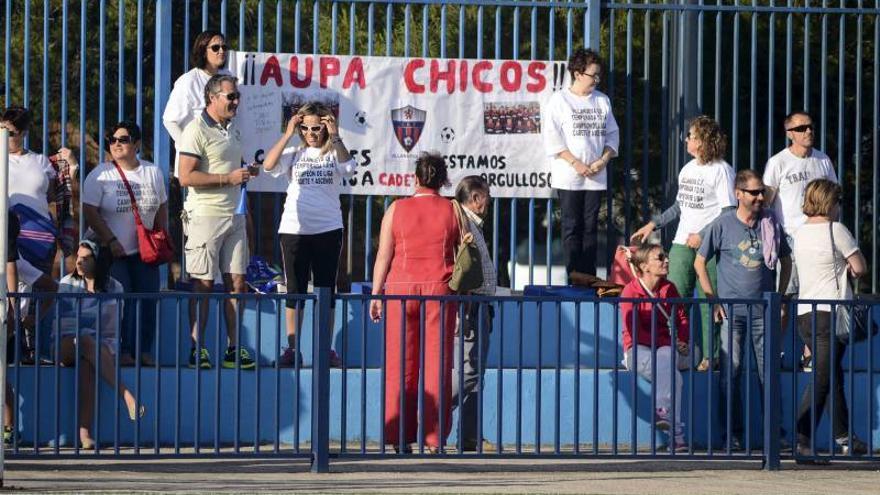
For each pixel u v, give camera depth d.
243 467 27.75
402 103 35.72
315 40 35.41
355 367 32.50
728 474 27.83
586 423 32.16
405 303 26.86
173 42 47.03
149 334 32.00
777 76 46.34
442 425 26.89
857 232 36.00
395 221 29.27
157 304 26.42
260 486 24.81
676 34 36.31
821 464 29.39
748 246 31.00
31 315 30.67
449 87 35.88
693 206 33.47
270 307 32.47
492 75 36.00
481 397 26.91
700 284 31.70
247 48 47.16
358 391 31.59
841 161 36.19
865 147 46.97
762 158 46.19
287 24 46.91
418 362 27.75
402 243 29.19
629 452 30.03
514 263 35.66
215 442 26.56
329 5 46.41
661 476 27.41
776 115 46.69
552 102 35.22
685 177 33.66
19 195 31.17
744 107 46.19
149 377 30.81
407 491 24.42
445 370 27.45
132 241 32.12
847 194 47.00
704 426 31.56
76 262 30.70
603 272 36.03
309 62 35.25
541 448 31.09
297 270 32.44
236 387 26.55
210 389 31.08
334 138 32.62
